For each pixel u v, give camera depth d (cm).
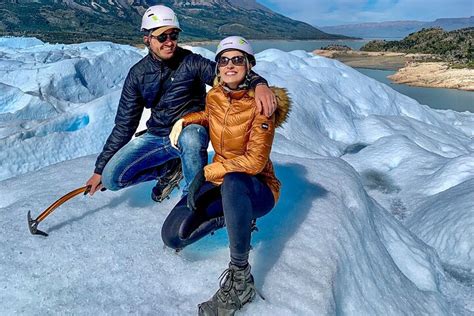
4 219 308
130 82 298
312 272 256
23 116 1169
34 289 235
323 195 355
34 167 834
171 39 280
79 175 406
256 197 232
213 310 213
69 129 960
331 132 1077
